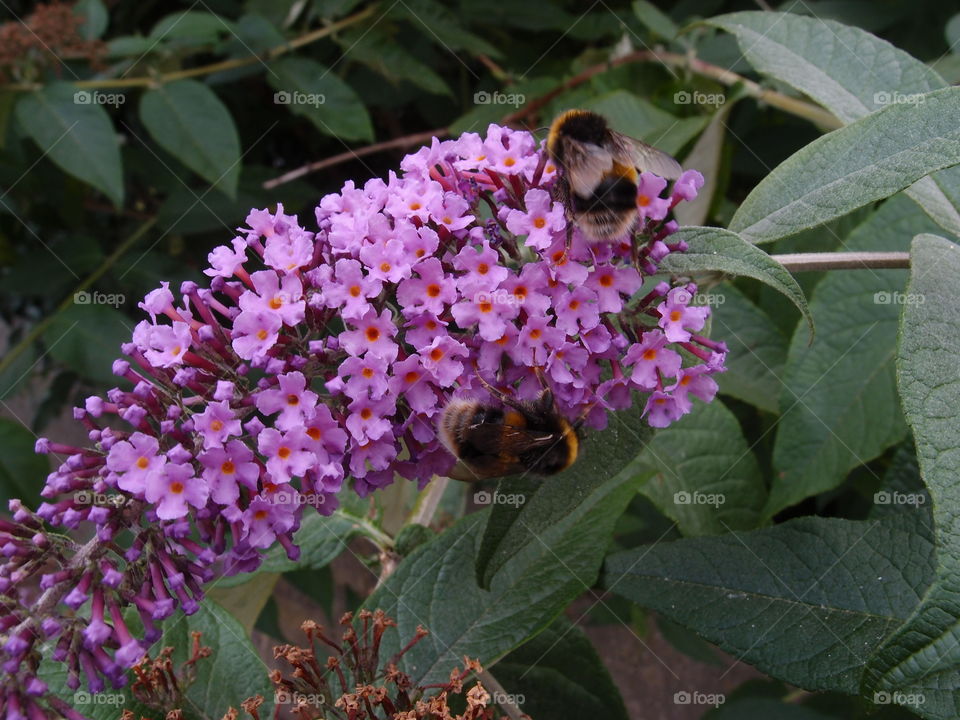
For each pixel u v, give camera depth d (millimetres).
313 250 231
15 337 488
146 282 371
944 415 216
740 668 429
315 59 395
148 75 344
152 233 397
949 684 204
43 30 331
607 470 236
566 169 225
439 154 238
